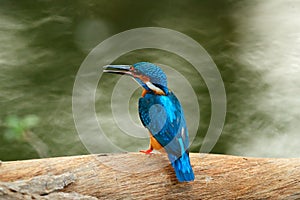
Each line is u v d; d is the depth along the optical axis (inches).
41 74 577.0
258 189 295.7
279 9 746.8
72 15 694.5
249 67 609.9
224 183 295.4
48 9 703.7
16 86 555.5
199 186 293.9
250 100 558.6
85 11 705.6
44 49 620.1
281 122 529.3
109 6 719.1
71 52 616.4
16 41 631.2
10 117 503.2
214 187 293.6
